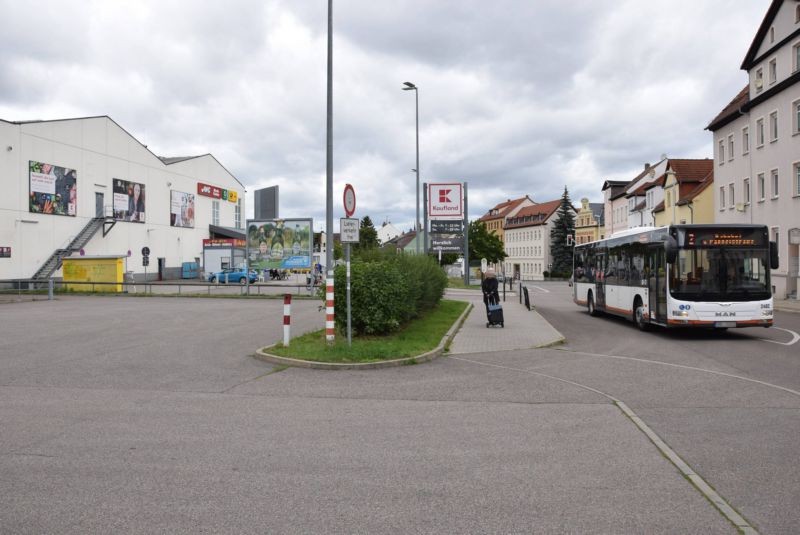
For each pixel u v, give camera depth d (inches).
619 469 228.1
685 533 171.2
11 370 451.5
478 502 194.4
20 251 1806.1
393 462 236.7
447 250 1863.9
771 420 303.4
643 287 764.0
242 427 290.8
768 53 1493.6
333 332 546.3
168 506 190.9
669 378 428.8
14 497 198.5
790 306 1179.3
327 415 316.5
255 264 1423.5
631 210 2930.6
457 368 472.1
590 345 630.5
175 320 845.8
